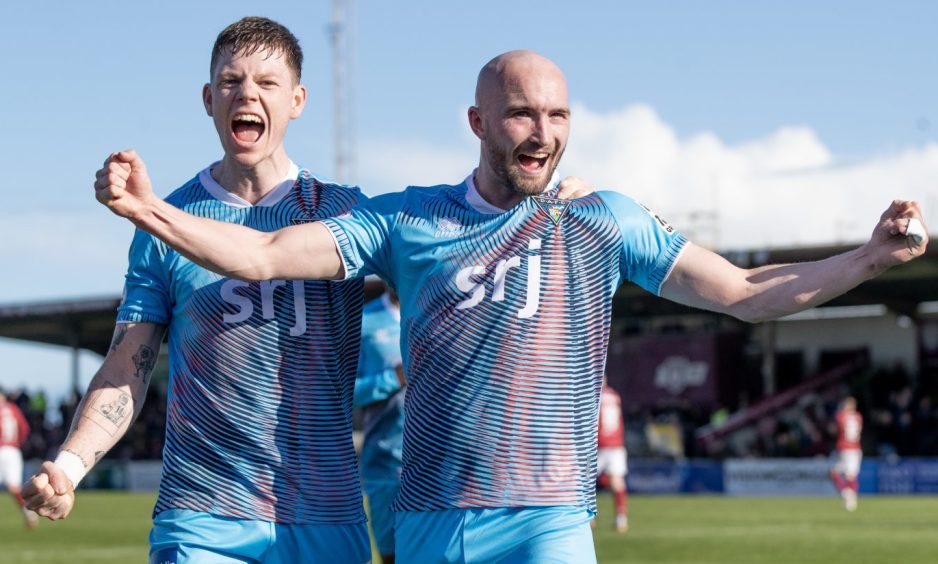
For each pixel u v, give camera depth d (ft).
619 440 70.44
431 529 15.43
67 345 168.25
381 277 16.33
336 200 18.10
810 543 59.06
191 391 17.03
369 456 29.86
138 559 53.47
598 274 15.79
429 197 15.99
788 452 125.80
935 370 128.98
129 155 14.08
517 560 15.16
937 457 120.67
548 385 15.34
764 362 138.31
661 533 66.44
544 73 15.08
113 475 138.21
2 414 75.20
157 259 17.34
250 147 17.19
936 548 55.83
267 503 16.87
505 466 15.21
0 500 117.91
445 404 15.37
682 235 16.31
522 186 15.25
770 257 100.17
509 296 15.35
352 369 17.81
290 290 17.04
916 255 15.10
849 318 133.90
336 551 17.19
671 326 142.20
